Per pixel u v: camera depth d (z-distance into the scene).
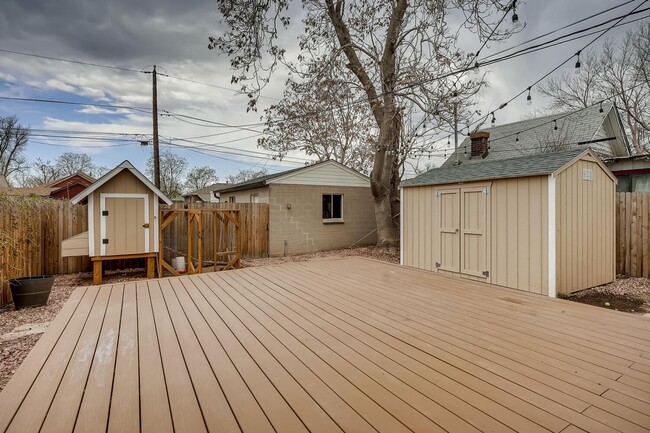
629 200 6.32
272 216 10.65
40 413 1.62
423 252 6.75
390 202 11.49
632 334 2.64
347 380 1.92
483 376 1.96
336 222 11.85
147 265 7.26
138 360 2.21
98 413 1.62
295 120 14.16
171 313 3.24
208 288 4.27
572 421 1.52
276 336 2.62
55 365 2.14
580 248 5.19
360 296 3.86
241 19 7.00
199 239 7.50
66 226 7.66
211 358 2.23
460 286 4.34
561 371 2.02
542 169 4.84
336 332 2.71
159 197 7.29
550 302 3.59
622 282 5.83
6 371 3.00
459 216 6.00
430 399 1.71
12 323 4.33
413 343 2.47
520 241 5.09
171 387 1.86
